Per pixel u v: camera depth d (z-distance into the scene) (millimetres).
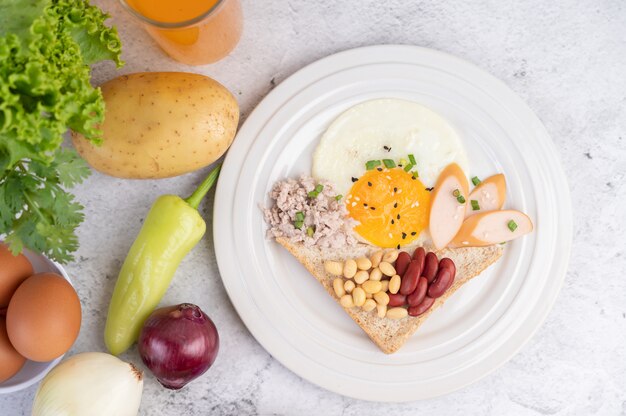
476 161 572
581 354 583
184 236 529
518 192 569
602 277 584
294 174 569
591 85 581
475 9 575
